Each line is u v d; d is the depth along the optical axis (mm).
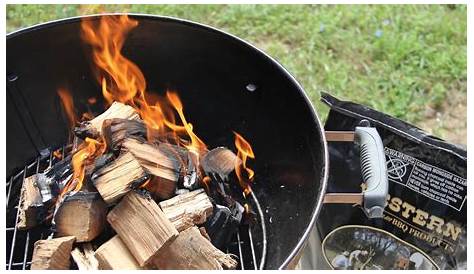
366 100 1967
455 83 2047
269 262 1174
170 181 1127
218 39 1289
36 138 1393
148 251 1011
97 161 1143
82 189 1123
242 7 2295
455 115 1960
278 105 1254
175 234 1014
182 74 1396
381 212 1079
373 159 1113
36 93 1351
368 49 2143
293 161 1221
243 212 1246
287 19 2281
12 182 1345
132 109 1289
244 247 1226
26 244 1179
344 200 1113
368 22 2264
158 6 2256
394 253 1308
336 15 2289
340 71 2068
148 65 1397
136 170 1088
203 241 1052
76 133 1219
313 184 1092
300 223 1095
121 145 1152
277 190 1274
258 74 1276
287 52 2146
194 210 1098
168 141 1392
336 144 1304
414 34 2189
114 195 1062
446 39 2184
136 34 1338
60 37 1304
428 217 1242
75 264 1088
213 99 1397
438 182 1222
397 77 2045
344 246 1343
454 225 1221
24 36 1258
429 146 1217
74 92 1403
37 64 1317
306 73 2055
